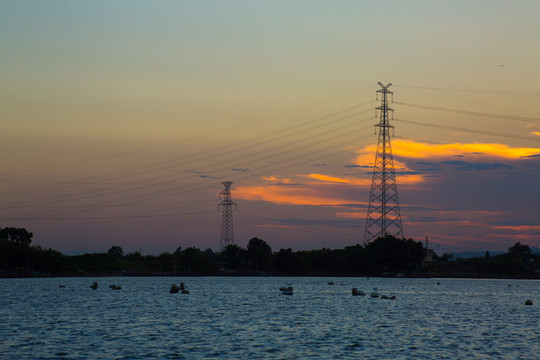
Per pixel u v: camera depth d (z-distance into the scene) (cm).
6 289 19700
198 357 6481
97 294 17038
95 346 7088
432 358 6588
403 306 13525
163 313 11031
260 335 8100
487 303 15350
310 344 7375
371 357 6594
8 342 7356
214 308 12262
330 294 17938
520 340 8019
